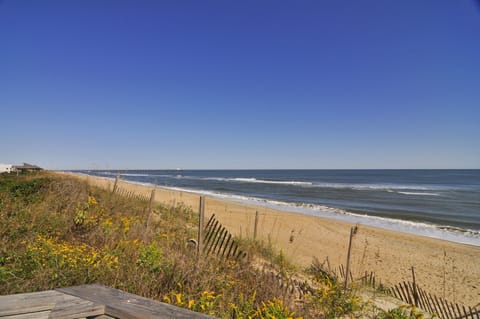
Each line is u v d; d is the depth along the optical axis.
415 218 21.03
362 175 120.62
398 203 29.95
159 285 3.21
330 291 4.16
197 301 2.92
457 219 20.98
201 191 40.94
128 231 5.49
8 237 4.36
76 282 3.04
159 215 9.65
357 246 12.37
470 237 15.61
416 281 8.88
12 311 1.66
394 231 15.94
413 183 70.81
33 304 1.75
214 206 20.59
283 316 2.70
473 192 44.28
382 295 6.22
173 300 2.91
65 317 1.69
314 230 14.88
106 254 3.86
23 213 5.73
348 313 4.10
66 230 5.36
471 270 10.01
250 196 35.16
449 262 10.82
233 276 3.98
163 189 29.92
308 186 56.31
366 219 20.30
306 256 10.30
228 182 68.12
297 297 4.19
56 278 3.05
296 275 5.88
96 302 1.86
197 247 5.58
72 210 6.60
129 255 4.09
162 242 5.47
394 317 3.93
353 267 9.62
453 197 36.53
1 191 7.52
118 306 1.80
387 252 11.75
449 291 8.23
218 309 2.89
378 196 37.16
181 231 7.39
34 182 9.18
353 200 32.38
